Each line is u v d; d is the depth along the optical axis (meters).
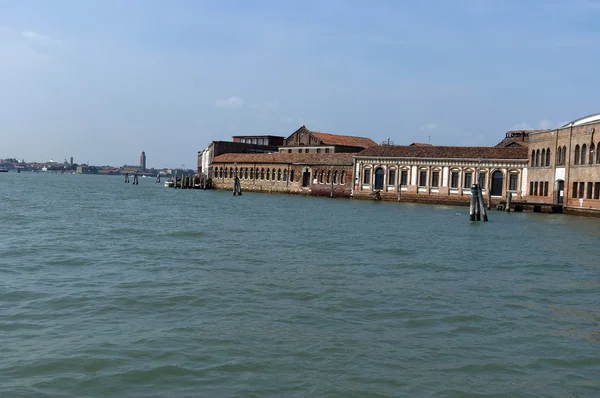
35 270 22.67
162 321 15.91
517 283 22.30
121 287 19.80
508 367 13.05
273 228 40.66
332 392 11.47
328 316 16.75
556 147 66.75
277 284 20.77
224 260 25.75
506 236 39.22
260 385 11.72
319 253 28.66
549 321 16.84
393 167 89.69
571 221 53.34
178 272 22.69
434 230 42.66
